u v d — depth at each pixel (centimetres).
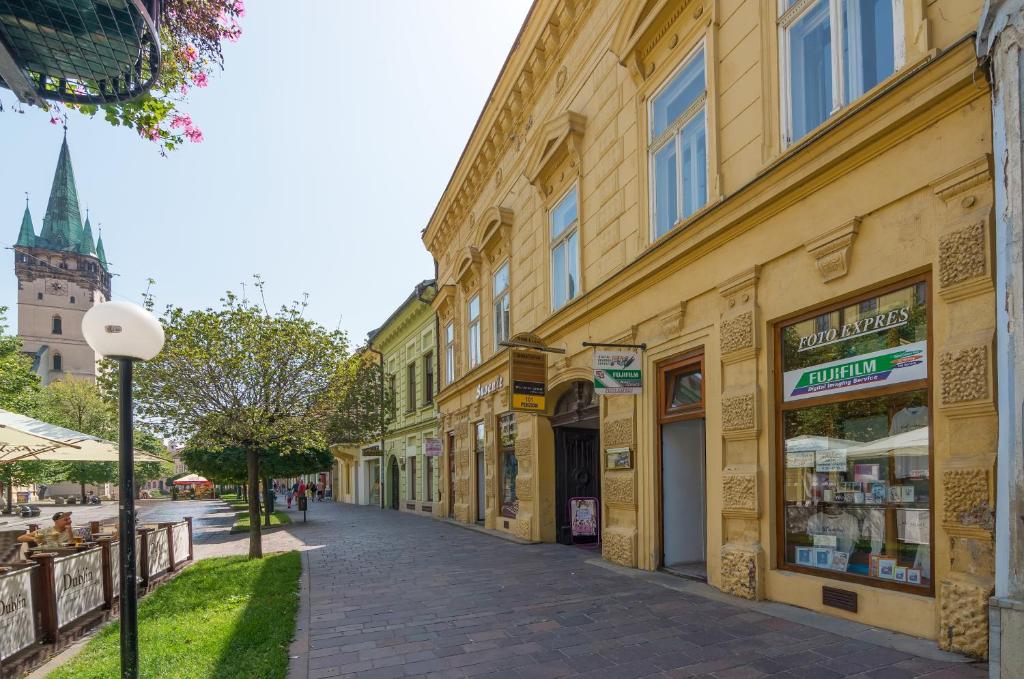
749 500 634
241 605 701
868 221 529
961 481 429
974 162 434
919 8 483
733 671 432
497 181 1527
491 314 1556
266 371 1112
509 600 689
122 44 298
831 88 591
